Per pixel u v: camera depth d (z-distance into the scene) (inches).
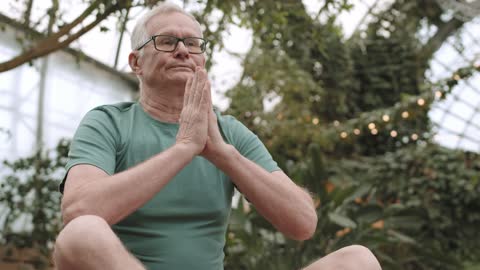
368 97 398.9
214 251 56.6
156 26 59.9
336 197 161.6
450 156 283.0
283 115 314.2
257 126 300.0
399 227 175.8
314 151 163.0
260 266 159.0
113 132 57.9
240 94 277.1
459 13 368.8
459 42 414.3
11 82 292.5
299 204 57.1
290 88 289.0
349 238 161.8
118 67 356.2
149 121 60.0
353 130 333.7
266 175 56.7
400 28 408.2
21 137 302.4
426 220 272.1
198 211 55.9
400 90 407.8
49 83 314.2
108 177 50.6
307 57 350.9
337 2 142.6
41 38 142.2
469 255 272.5
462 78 308.5
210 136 55.4
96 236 42.2
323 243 164.1
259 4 138.8
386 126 334.0
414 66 408.2
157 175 50.8
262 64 276.4
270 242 165.9
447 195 275.3
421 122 380.8
